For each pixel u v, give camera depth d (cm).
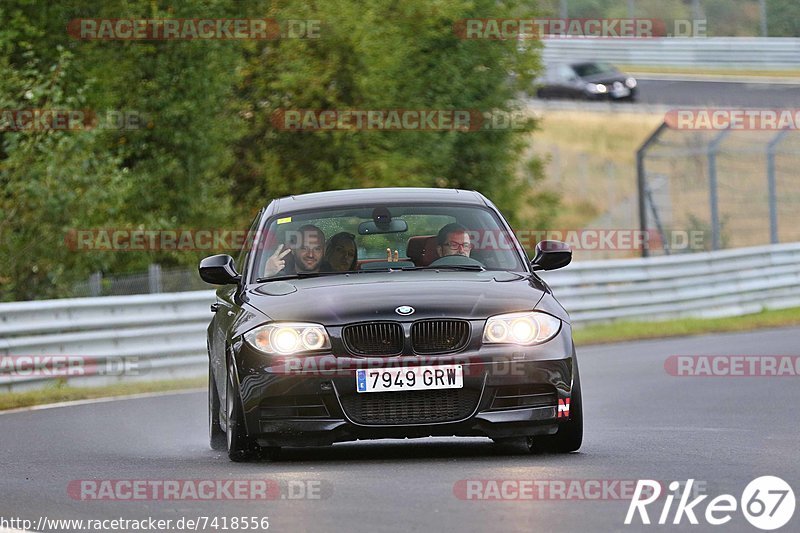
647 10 16250
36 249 6550
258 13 8112
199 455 2770
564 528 1641
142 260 7306
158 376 5469
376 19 8744
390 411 2353
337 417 2353
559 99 14888
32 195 6425
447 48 9325
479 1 9412
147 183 7462
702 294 8062
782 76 15962
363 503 1870
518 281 2564
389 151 8750
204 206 7750
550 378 2377
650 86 15575
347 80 8369
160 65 7519
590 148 13475
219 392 2795
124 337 5347
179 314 5612
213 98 7656
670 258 7906
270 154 8450
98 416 3900
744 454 2395
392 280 2547
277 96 8338
